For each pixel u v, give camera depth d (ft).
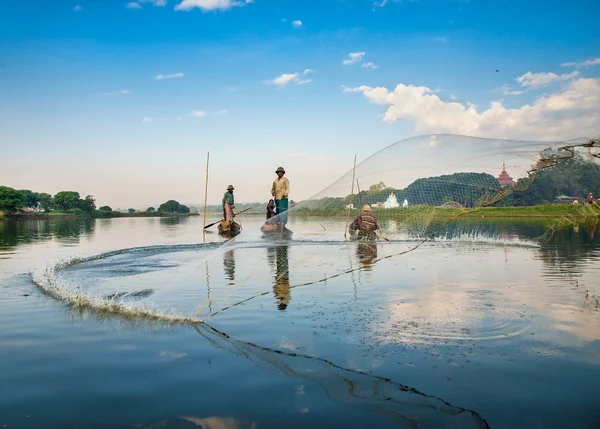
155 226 102.73
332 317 16.16
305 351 12.60
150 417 8.90
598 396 9.55
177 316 16.60
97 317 16.84
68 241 55.11
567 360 11.69
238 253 35.24
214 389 10.18
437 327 14.75
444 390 9.93
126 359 12.22
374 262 29.14
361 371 11.04
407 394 9.77
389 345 12.99
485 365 11.35
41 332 14.90
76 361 12.11
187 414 9.00
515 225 57.06
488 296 19.44
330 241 28.43
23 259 35.19
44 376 11.08
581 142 19.67
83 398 9.82
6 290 22.47
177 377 10.90
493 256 33.96
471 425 8.36
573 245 42.16
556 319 15.61
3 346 13.46
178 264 31.30
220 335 14.29
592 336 13.64
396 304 18.10
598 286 21.63
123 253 39.75
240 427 8.43
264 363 11.73
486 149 22.12
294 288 21.62
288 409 9.14
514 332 14.10
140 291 21.48
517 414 8.81
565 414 8.80
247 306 18.12
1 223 130.21
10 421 8.81
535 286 21.77
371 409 9.04
